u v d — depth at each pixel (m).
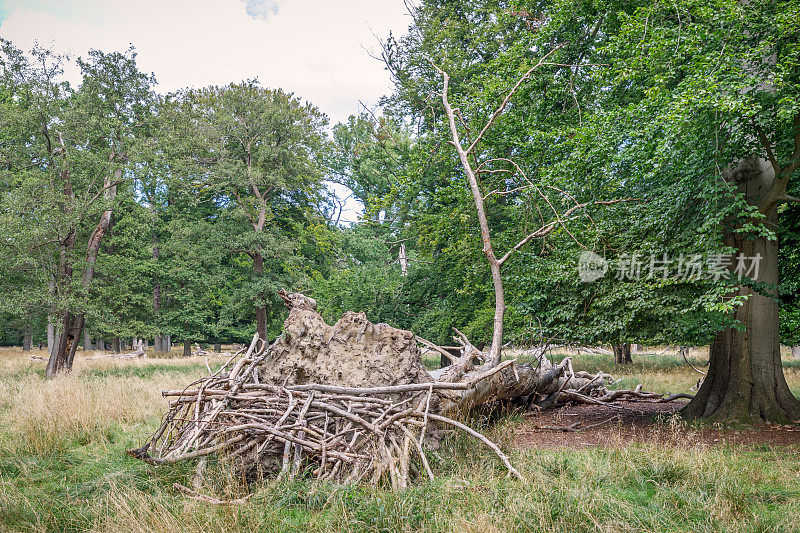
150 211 23.36
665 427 8.45
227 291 30.91
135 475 4.95
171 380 13.31
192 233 28.94
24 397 10.15
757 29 7.50
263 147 28.70
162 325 32.06
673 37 8.25
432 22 17.42
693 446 6.72
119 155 21.81
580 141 9.77
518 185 11.88
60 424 7.20
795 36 7.22
